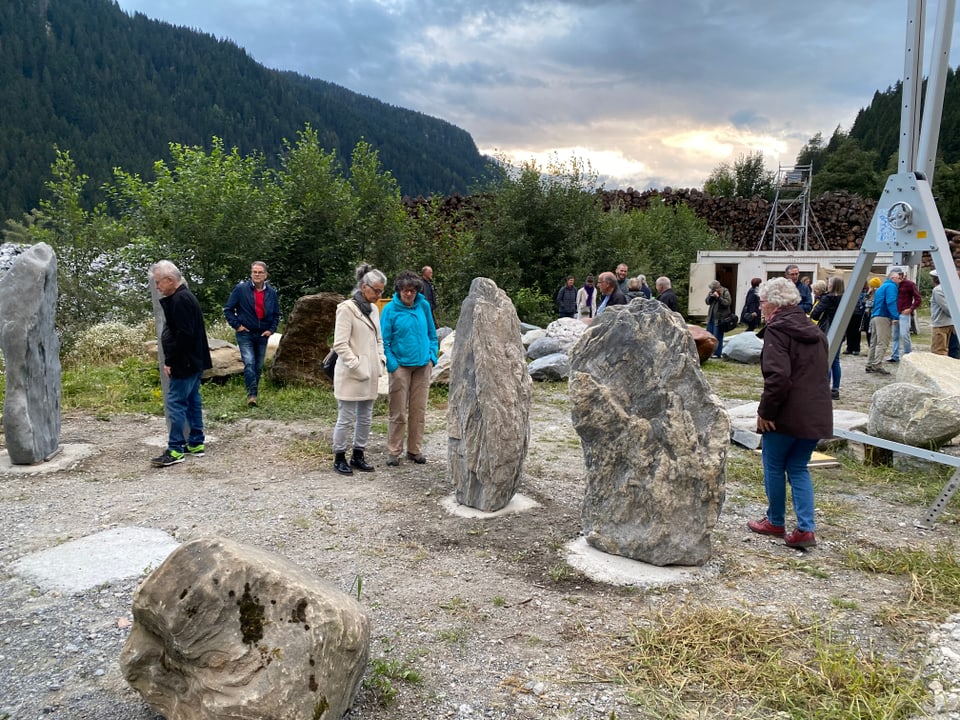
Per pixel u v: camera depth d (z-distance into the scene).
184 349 5.85
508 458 4.80
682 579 3.73
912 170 5.27
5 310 5.71
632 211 22.62
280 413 7.85
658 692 2.73
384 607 3.44
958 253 23.53
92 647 3.04
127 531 4.37
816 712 2.59
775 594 3.58
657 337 3.98
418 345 5.89
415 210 21.14
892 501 5.24
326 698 2.25
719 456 3.78
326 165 14.90
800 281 12.95
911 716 2.58
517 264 17.94
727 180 41.34
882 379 10.55
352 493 5.24
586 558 3.97
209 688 2.14
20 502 4.98
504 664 2.95
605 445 4.02
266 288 8.26
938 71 5.03
